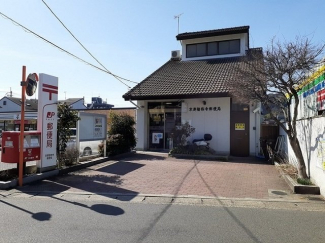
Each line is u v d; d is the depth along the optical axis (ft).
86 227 15.07
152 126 52.75
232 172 31.65
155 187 24.53
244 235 14.26
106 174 30.01
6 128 80.23
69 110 32.30
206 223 15.93
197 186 25.03
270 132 44.50
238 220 16.49
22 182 24.62
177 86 49.88
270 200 20.88
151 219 16.48
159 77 55.47
